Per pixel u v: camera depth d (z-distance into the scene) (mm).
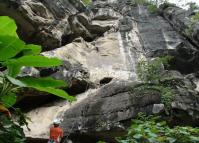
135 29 17109
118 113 10320
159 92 10383
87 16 16484
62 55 13195
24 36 13883
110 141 10516
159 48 15820
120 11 18250
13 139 2525
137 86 10711
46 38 13898
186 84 11656
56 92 2723
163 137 2973
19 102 11961
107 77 13320
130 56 15070
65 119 10828
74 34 15742
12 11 12945
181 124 10297
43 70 11617
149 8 18312
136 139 2986
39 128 10750
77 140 10570
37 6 13859
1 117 2506
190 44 16312
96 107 10656
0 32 2541
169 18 17812
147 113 10078
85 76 12852
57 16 14898
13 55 2473
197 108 10508
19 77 2621
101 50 15188
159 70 12000
